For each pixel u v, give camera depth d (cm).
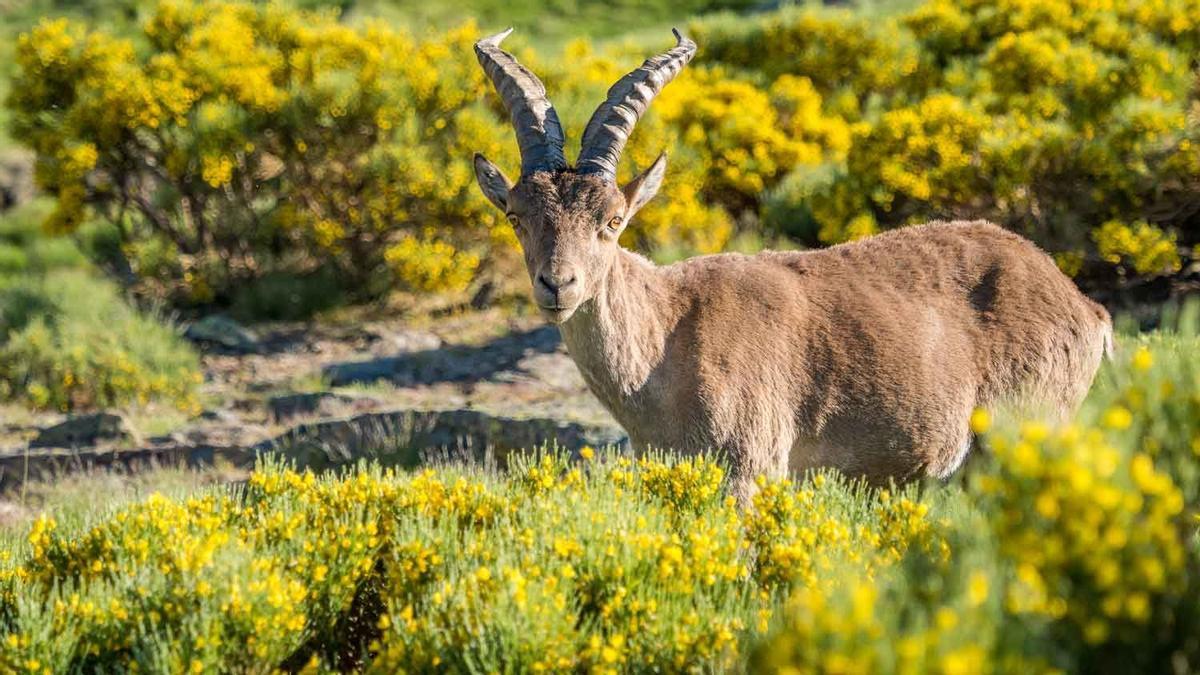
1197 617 572
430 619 770
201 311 2950
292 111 2778
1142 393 718
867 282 1210
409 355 2484
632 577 825
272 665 831
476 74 2848
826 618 553
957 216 2331
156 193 3038
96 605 845
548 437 1823
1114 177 2145
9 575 952
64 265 3462
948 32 3084
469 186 2678
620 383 1121
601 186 1090
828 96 3206
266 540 966
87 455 1972
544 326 2627
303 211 2875
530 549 865
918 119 2355
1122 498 568
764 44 3350
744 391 1132
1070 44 2639
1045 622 577
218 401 2333
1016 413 1148
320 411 2162
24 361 2452
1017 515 588
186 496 1237
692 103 2878
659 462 1045
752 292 1170
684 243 2661
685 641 748
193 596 825
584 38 3291
